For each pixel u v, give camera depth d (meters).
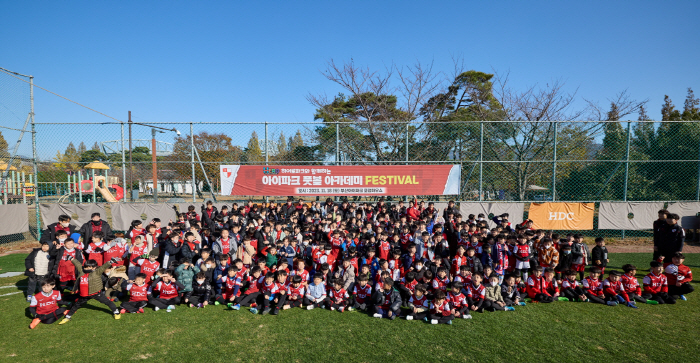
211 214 10.07
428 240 8.16
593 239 12.36
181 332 5.42
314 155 12.07
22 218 11.69
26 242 12.08
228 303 6.62
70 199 22.59
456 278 6.71
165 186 28.22
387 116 20.97
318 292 6.71
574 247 7.59
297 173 11.49
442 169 11.47
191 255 7.29
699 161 11.95
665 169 14.03
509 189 14.75
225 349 4.86
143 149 35.53
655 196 13.87
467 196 14.12
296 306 6.65
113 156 23.66
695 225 12.03
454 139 14.35
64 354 4.68
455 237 8.88
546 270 7.08
